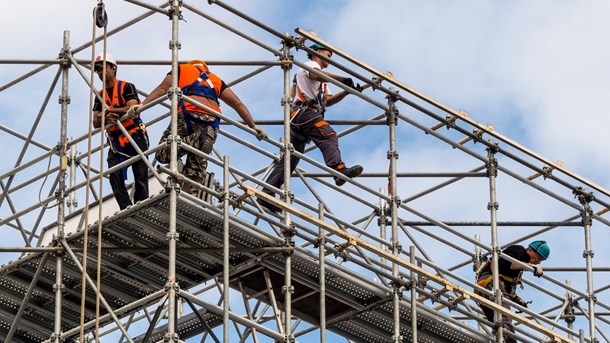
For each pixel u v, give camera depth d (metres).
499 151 32.44
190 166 28.25
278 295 30.52
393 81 31.03
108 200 28.95
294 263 29.33
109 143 28.59
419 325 31.23
